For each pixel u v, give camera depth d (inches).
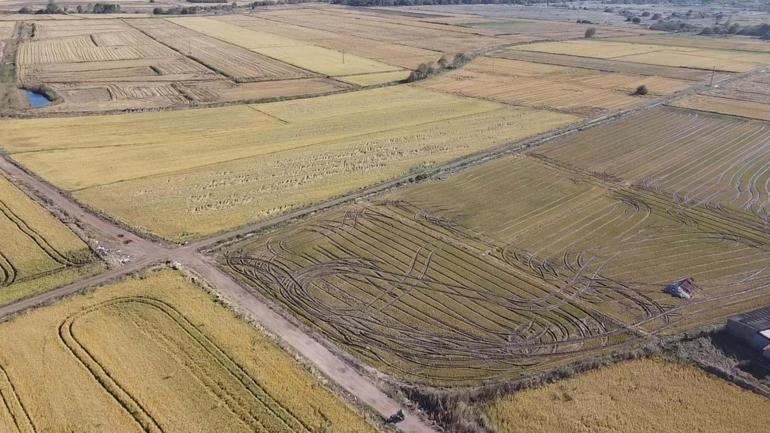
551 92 4591.5
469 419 1339.8
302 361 1497.3
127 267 1905.8
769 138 3496.6
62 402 1322.6
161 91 4259.4
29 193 2425.0
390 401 1387.8
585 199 2576.3
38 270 1866.4
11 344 1499.8
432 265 2015.3
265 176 2743.6
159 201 2425.0
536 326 1706.4
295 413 1318.9
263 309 1724.9
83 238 2068.2
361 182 2699.3
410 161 2989.7
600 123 3752.5
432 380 1480.1
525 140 3366.1
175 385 1385.3
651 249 2156.7
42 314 1630.2
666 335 1673.2
